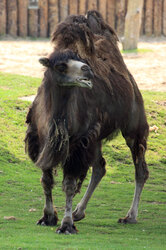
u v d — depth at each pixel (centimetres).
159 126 4044
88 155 2000
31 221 2144
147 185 3100
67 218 1966
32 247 1592
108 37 2466
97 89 2141
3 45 6625
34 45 6825
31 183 2888
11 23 7212
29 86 4478
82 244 1695
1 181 2842
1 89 4297
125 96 2348
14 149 3353
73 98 1914
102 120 2195
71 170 1961
